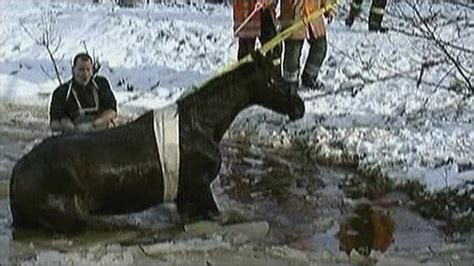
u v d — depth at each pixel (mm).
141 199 11023
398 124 16125
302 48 20281
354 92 18266
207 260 9969
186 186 11164
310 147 15133
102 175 10734
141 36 23594
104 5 30109
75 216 10633
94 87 13836
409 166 13664
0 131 16250
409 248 10594
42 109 18406
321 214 11891
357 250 10469
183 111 11250
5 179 12867
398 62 19656
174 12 27766
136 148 10938
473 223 11438
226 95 11391
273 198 12555
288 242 10727
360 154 14508
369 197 12688
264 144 15648
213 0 33438
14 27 24859
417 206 12250
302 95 18188
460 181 12766
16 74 21109
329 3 17188
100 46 23078
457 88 16297
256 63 11531
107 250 10227
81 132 11312
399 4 26391
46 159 10680
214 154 11297
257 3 16438
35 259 9914
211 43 23125
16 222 10859
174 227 11141
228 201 12328
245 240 10734
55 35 24031
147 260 9938
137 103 18453
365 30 22344
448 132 15414
